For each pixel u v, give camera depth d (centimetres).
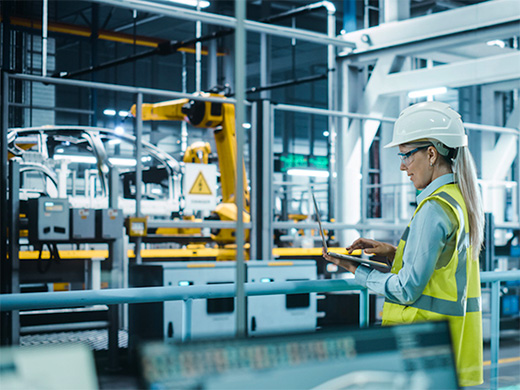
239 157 139
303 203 1769
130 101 2859
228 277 740
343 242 1047
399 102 1328
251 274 750
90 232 712
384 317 211
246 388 100
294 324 758
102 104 2744
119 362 700
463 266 202
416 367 115
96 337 804
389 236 1140
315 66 2845
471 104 2259
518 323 958
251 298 732
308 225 866
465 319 208
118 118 2647
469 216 203
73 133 954
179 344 97
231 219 860
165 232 1002
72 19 2489
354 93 1070
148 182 1077
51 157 1063
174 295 245
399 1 1056
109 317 674
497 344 299
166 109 993
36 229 685
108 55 2817
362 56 1048
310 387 105
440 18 961
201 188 814
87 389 101
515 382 492
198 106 927
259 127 829
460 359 206
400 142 208
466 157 204
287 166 1902
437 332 119
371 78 1049
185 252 981
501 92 1265
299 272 782
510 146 1207
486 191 1173
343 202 1049
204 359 98
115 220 721
